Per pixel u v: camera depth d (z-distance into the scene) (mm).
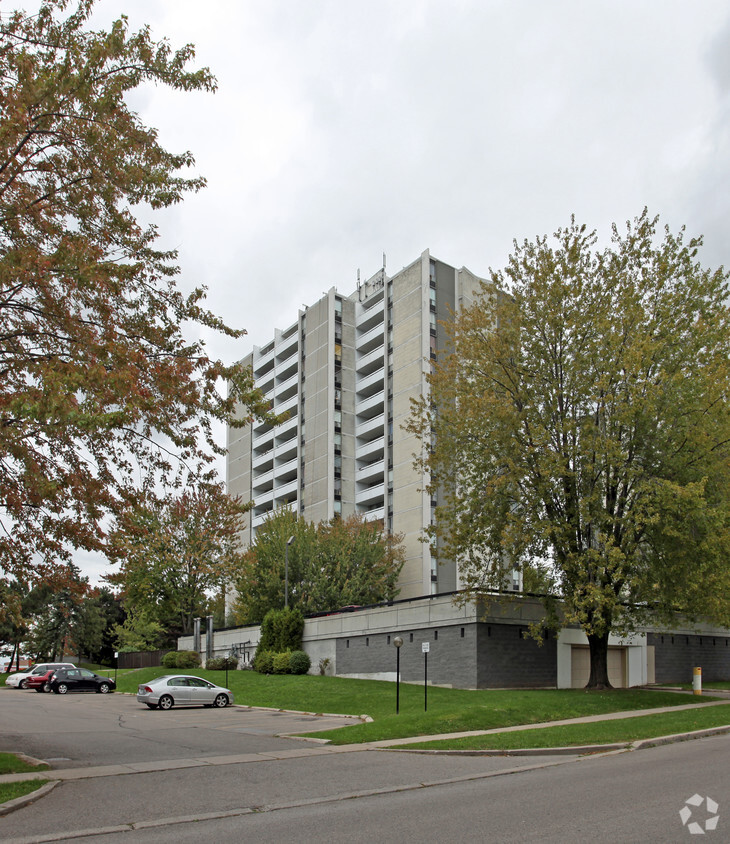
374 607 36875
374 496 73812
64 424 12734
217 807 10586
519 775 13016
